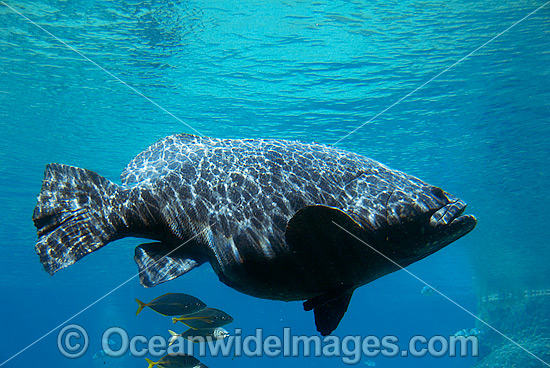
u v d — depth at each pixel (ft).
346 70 49.08
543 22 42.32
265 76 49.83
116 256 125.29
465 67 49.24
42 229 11.19
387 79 51.03
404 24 42.22
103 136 60.34
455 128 61.67
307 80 50.80
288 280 11.10
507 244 109.29
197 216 11.44
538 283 142.82
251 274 11.14
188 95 52.95
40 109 53.21
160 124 58.39
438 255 121.19
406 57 47.24
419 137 64.34
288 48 45.06
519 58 47.83
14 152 63.57
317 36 43.42
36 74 46.80
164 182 11.90
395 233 11.22
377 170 12.39
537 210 87.92
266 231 11.03
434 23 42.19
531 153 67.15
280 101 55.16
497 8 40.60
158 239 11.96
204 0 37.91
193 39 43.19
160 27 41.11
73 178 11.90
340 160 12.48
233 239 11.09
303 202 11.35
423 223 11.30
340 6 39.32
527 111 57.11
